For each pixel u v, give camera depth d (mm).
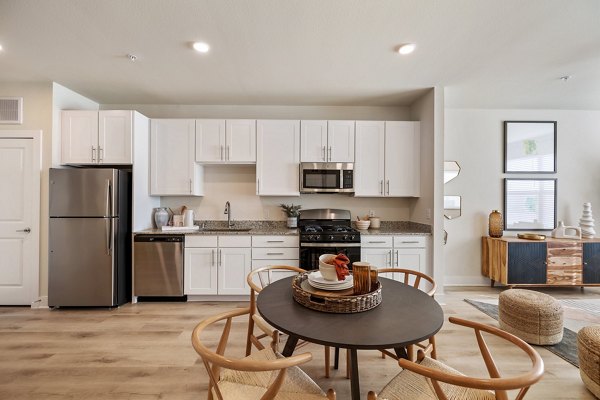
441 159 3254
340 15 1942
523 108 4020
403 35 2180
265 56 2518
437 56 2514
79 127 3186
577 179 4062
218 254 3260
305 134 3537
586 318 2869
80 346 2283
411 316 1253
